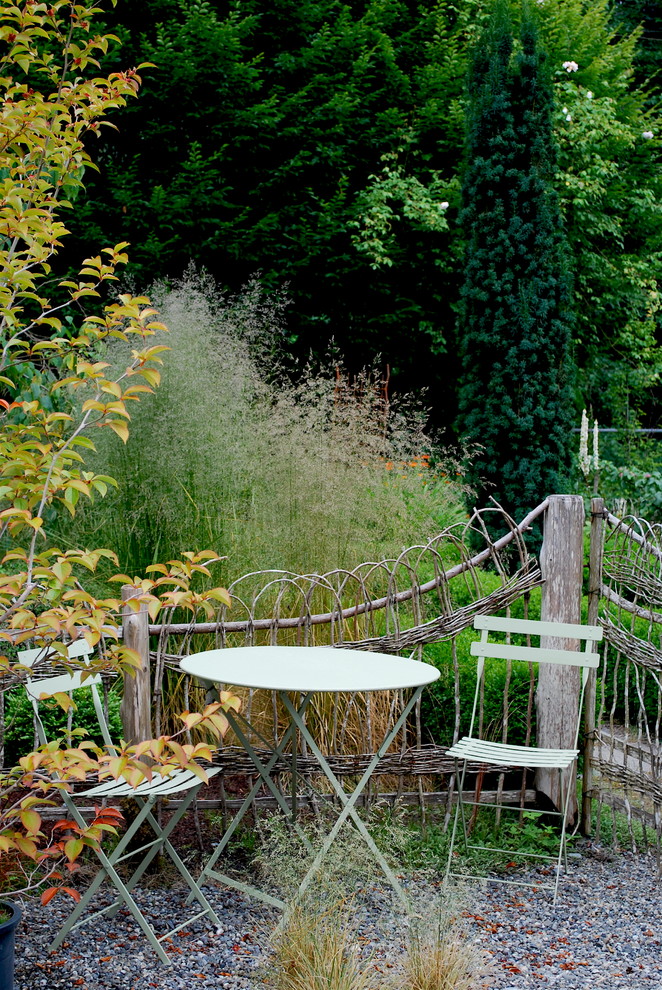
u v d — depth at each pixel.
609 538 4.06
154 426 4.45
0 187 2.61
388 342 10.57
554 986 2.56
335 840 3.24
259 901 3.11
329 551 4.38
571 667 3.74
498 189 7.50
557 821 3.82
